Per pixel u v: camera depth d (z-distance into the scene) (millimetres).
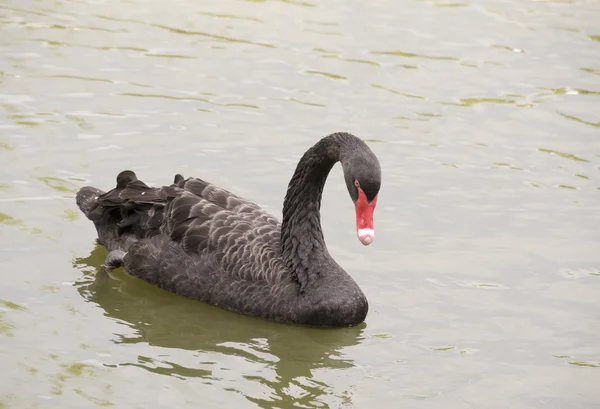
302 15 21125
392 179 15453
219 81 18172
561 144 16688
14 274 12570
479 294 12688
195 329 11883
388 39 20109
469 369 11125
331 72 18688
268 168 15492
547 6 21922
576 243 13883
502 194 15148
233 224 12609
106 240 13367
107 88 17641
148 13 20875
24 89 17344
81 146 15727
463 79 18656
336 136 11867
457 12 21562
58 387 10328
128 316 12055
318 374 10969
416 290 12758
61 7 20891
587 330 11938
